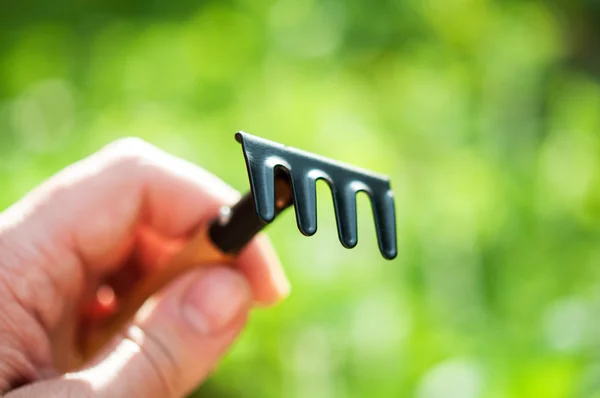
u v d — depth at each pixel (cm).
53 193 33
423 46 62
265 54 56
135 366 29
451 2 63
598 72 78
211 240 30
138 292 33
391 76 59
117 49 56
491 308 45
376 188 28
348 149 45
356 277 41
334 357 40
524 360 40
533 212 51
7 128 50
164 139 44
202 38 56
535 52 64
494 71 62
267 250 35
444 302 44
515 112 61
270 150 26
